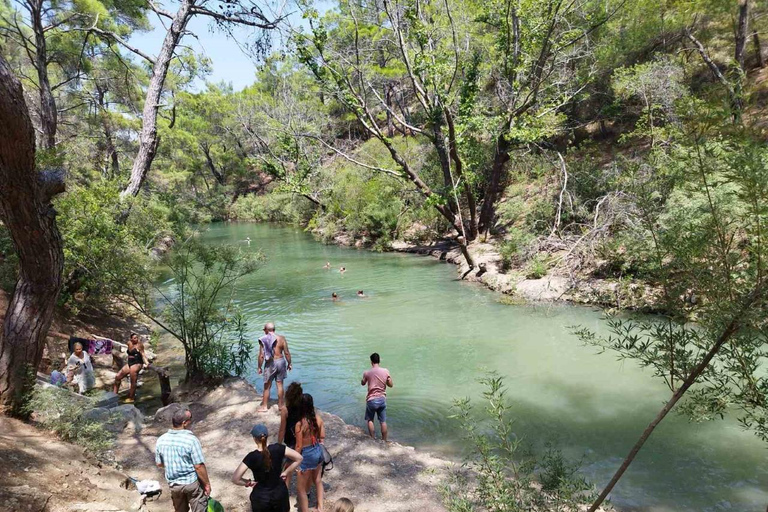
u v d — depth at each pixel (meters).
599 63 24.88
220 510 4.96
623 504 6.34
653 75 19.55
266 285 22.30
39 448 5.87
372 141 35.62
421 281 21.61
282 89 51.47
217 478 6.86
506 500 4.45
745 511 6.12
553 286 17.27
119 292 12.12
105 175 25.12
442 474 6.95
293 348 13.77
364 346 13.63
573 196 21.48
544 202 23.34
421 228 31.48
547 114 24.31
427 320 15.77
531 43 22.39
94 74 23.20
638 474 7.06
